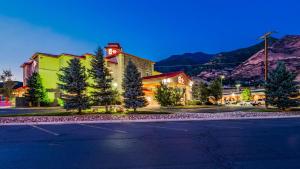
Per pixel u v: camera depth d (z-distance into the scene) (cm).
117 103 4112
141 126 1780
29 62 5741
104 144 1095
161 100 4103
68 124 1944
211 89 5709
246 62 19275
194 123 1977
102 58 2814
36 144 1108
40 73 4925
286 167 727
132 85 2836
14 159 839
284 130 1541
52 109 3978
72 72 2622
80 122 2062
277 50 19362
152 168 717
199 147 1017
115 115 2484
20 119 2170
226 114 2683
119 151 947
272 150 955
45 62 4997
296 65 15262
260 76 14862
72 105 2584
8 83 6259
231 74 17438
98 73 2783
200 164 756
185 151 940
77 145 1077
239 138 1239
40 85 4784
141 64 6009
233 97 8844
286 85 3066
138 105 2795
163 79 5091
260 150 955
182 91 5159
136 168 718
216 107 4575
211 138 1241
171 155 875
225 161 792
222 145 1059
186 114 2645
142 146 1043
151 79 5378
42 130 1586
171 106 4325
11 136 1341
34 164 776
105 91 2798
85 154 902
